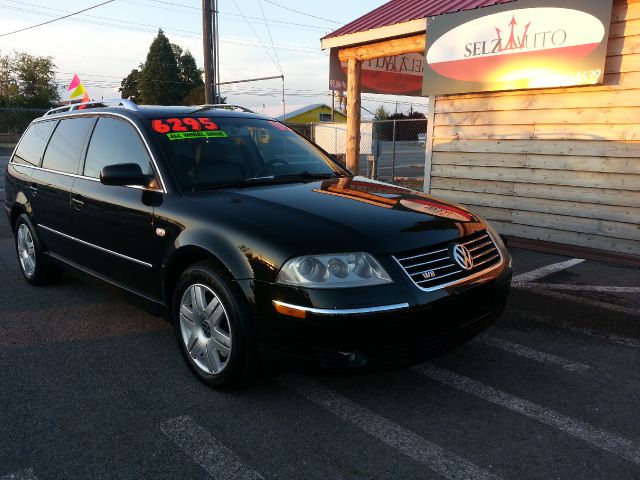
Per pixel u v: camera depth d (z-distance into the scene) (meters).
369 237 2.77
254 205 3.14
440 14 7.37
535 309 4.61
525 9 6.49
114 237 3.79
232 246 2.87
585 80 6.17
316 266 2.64
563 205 6.91
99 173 4.05
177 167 3.55
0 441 2.66
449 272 2.89
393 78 11.70
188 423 2.82
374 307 2.61
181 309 3.26
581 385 3.25
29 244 5.25
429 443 2.65
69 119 4.73
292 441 2.67
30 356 3.66
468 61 7.20
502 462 2.50
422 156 25.73
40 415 2.90
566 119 6.69
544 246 6.95
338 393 3.15
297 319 2.64
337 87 10.32
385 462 2.50
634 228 6.33
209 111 4.31
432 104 8.13
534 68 6.55
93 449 2.60
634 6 5.90
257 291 2.75
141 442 2.65
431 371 3.43
